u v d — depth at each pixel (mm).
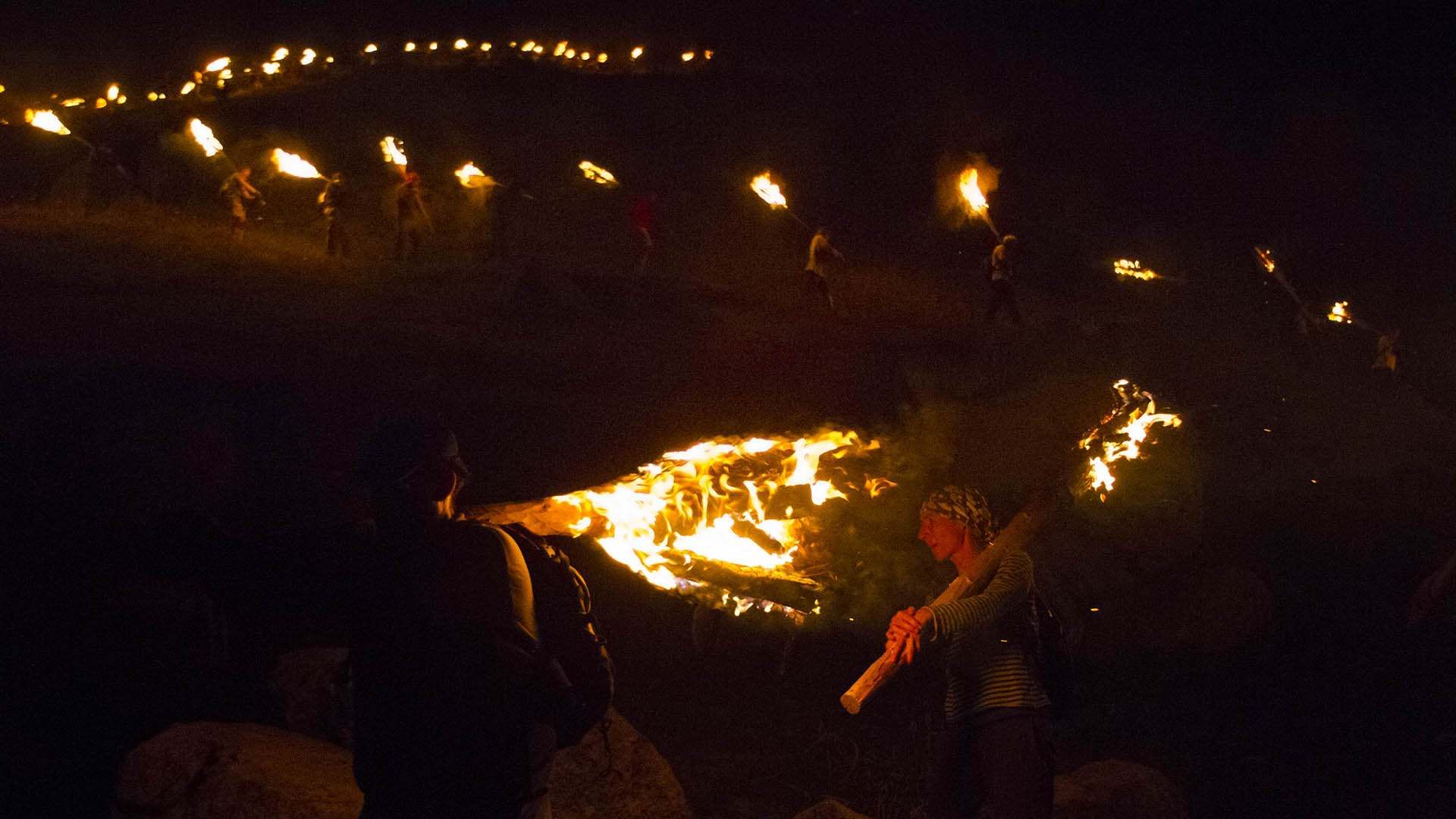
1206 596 7473
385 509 2457
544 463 8969
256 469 7793
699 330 14984
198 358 10125
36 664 5164
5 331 10320
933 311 19781
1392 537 10555
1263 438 12172
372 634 2379
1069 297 24719
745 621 6812
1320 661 7441
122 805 3490
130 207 19453
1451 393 18766
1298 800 5551
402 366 11062
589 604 2498
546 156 27953
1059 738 6125
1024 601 3615
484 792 2318
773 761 5426
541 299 14734
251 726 3857
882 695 6250
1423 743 6227
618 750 4074
